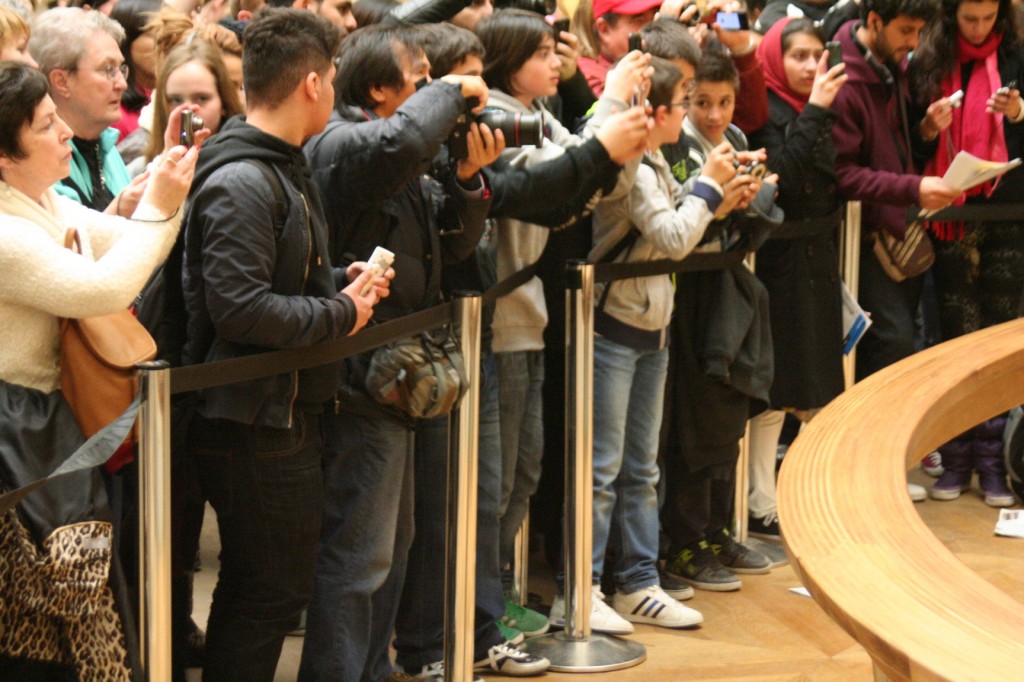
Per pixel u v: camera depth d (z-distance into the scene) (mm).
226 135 3264
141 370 2854
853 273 5965
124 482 3625
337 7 4832
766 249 5590
